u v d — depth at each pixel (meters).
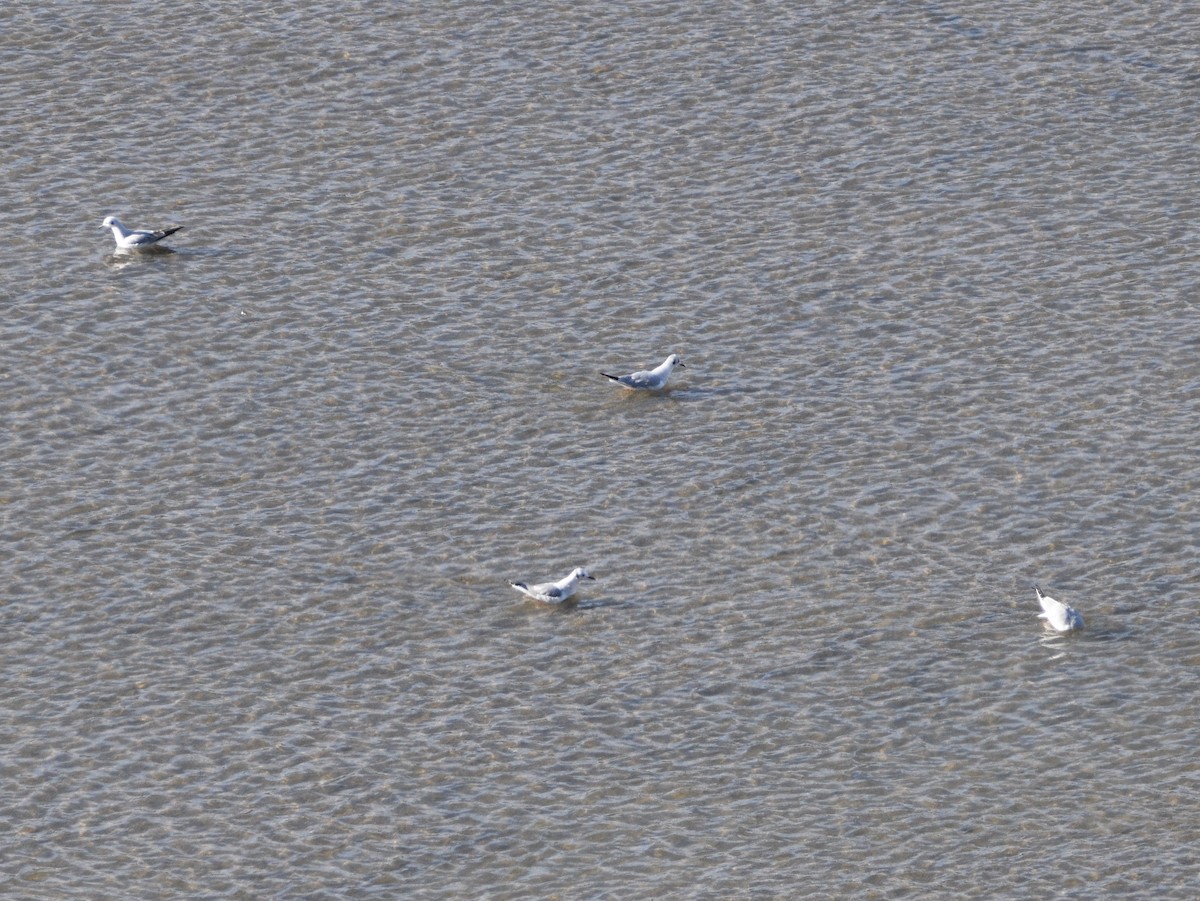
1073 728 57.12
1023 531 65.12
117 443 70.06
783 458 68.94
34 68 91.19
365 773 56.31
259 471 68.81
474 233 81.00
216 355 74.50
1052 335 74.50
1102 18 93.69
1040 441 69.19
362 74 90.75
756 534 65.50
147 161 85.56
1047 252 79.00
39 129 87.38
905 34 92.94
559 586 62.22
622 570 64.12
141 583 63.81
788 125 86.94
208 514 66.81
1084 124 86.38
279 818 54.81
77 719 58.44
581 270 78.81
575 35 93.31
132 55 92.12
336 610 62.66
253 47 92.62
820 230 80.75
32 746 57.44
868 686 59.06
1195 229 79.81
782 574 63.75
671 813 54.62
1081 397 71.25
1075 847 52.84
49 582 63.88
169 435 70.50
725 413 71.19
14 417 71.25
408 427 70.81
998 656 60.00
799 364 73.56
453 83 90.12
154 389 72.75
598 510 66.75
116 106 88.81
